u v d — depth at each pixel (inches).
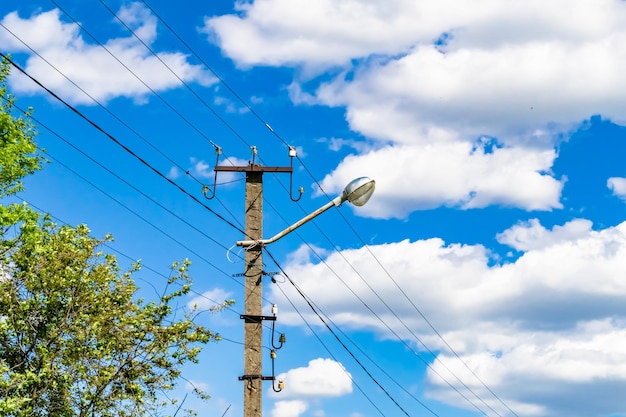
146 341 831.1
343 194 867.4
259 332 852.6
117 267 871.7
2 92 1079.6
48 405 780.6
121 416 787.4
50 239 875.4
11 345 808.3
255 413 831.7
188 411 825.5
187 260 871.1
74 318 813.2
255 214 888.3
